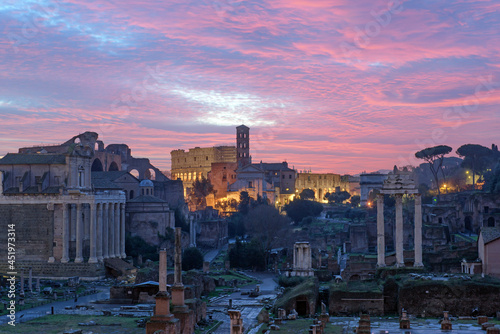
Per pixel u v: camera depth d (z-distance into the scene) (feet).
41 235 522.88
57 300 390.21
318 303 323.37
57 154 551.18
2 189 531.91
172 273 409.90
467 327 255.09
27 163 544.21
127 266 538.06
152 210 651.66
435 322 271.69
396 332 242.37
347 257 581.53
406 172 364.17
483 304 290.35
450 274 331.16
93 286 466.70
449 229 599.98
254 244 602.44
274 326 263.90
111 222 560.61
